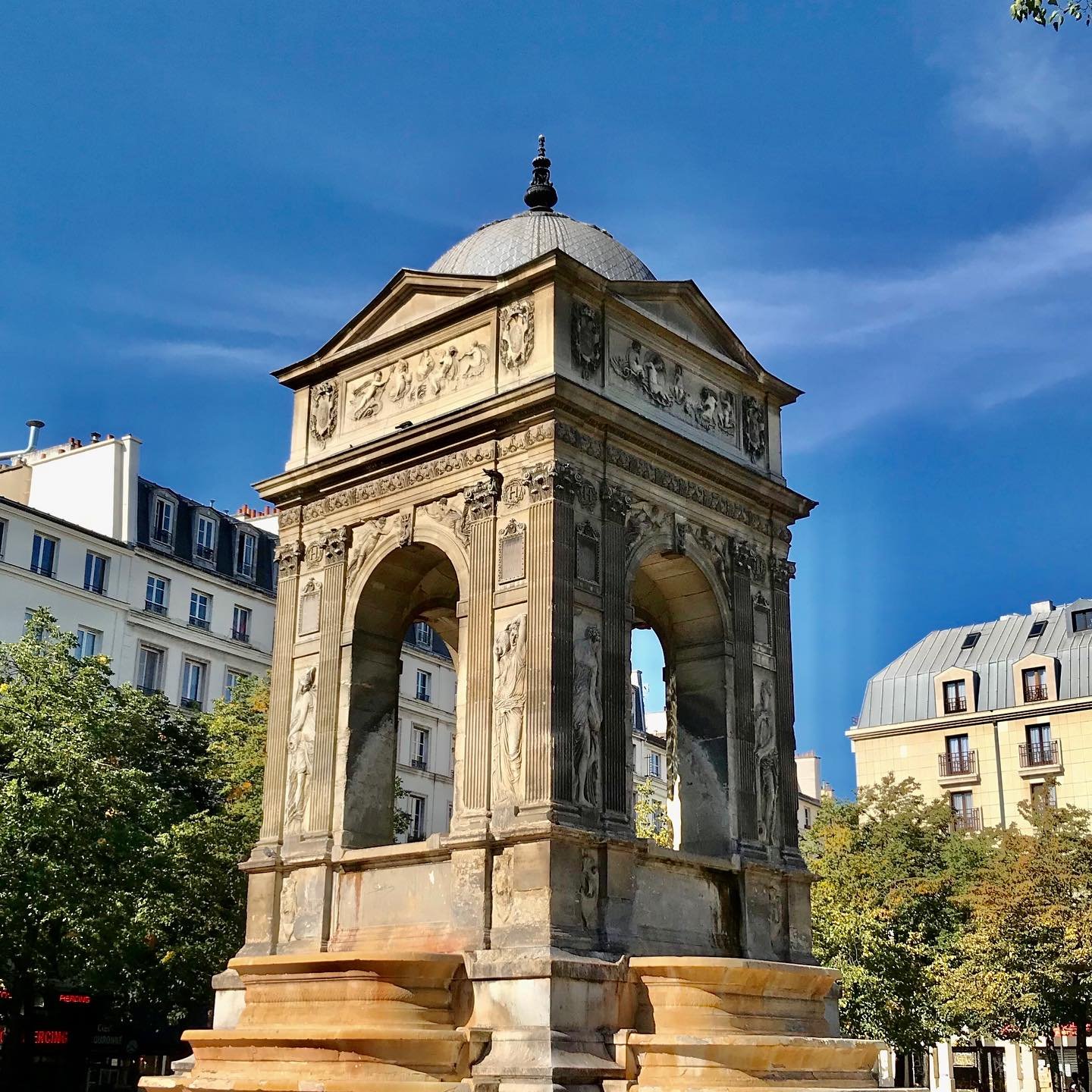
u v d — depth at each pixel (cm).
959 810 9894
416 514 3491
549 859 2919
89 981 4931
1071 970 6294
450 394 3522
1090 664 9656
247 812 5612
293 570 3734
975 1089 8900
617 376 3472
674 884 3234
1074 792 9462
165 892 4856
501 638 3183
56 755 4609
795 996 3173
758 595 3759
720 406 3803
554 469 3197
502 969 2852
